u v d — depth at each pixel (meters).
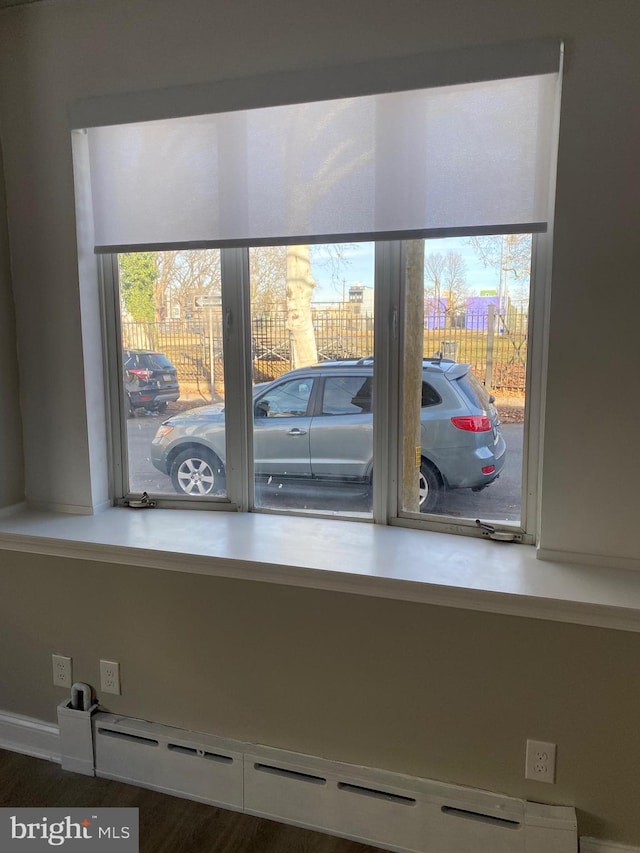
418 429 2.00
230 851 1.79
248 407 2.18
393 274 1.93
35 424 2.26
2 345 2.18
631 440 1.66
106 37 1.98
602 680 1.59
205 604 1.92
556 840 1.63
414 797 1.75
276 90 1.83
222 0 1.86
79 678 2.12
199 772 1.96
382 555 1.84
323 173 1.86
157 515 2.23
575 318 1.65
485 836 1.69
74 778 2.08
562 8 1.58
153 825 1.88
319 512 2.18
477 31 1.65
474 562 1.79
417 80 1.70
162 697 2.03
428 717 1.76
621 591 1.59
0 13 2.07
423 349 1.95
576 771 1.65
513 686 1.67
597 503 1.72
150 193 2.04
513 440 1.90
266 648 1.88
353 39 1.75
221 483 2.26
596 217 1.61
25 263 2.17
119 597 2.02
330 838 1.84
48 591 2.10
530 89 1.66
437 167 1.76
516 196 1.71
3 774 2.10
